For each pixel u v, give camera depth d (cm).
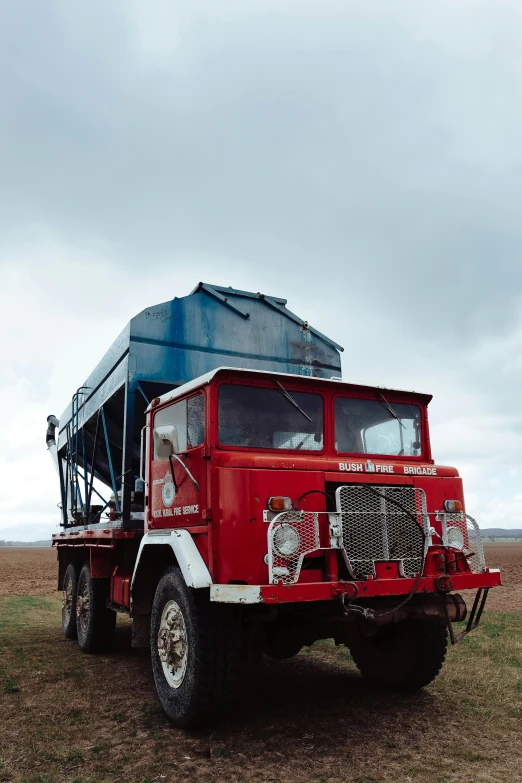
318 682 637
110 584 784
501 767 407
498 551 8300
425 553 500
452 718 510
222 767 413
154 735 478
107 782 391
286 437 538
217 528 478
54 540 1043
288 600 434
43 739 470
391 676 594
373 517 496
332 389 574
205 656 471
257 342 800
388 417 602
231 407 521
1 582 2223
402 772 401
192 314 768
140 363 727
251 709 542
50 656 791
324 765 415
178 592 518
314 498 491
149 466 630
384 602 505
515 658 705
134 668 718
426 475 553
